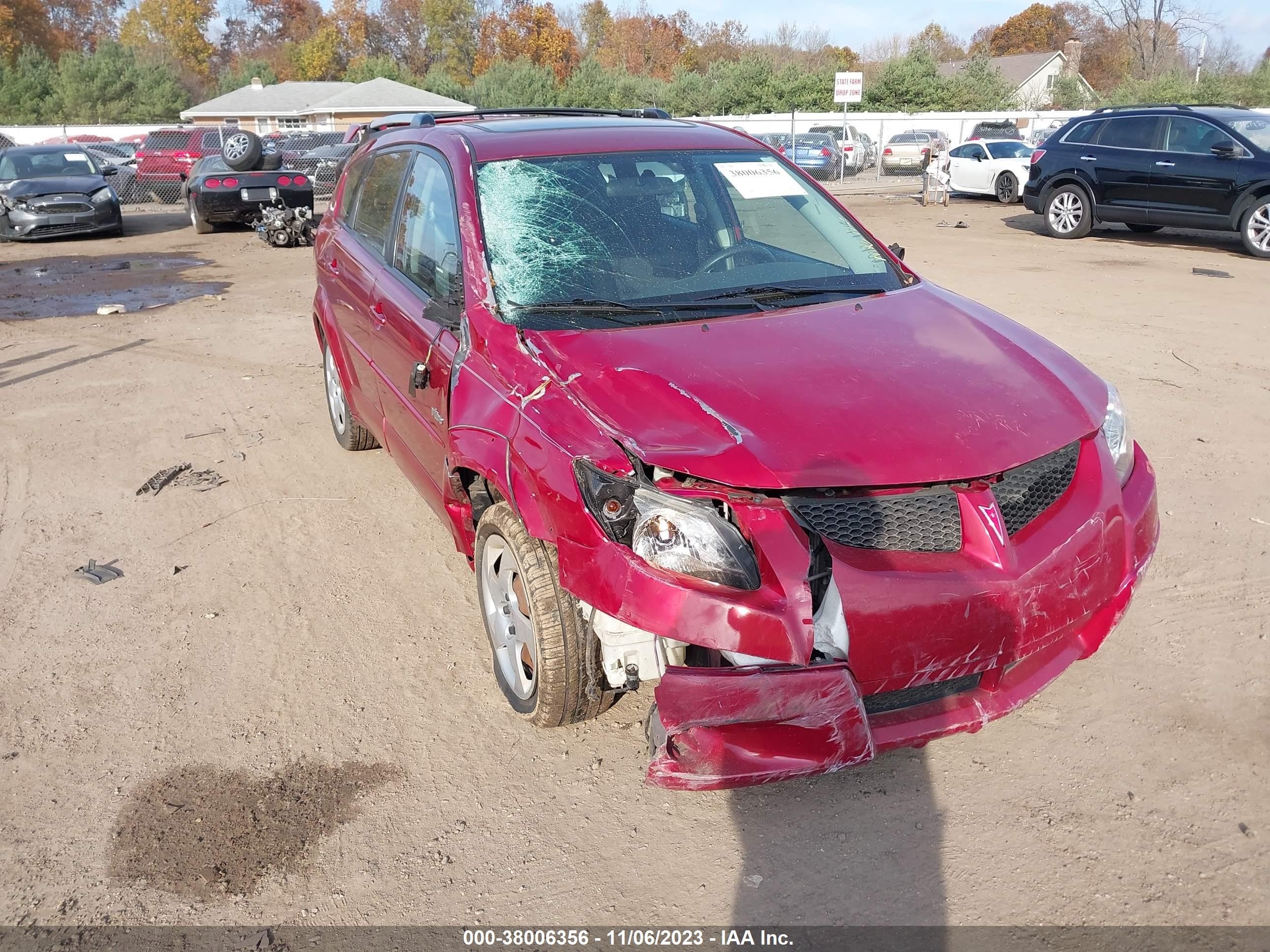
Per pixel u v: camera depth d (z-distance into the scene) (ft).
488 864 9.06
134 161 78.84
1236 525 15.01
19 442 20.93
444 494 12.05
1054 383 10.17
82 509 17.33
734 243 12.71
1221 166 41.98
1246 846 8.83
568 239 12.09
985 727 10.34
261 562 15.20
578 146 13.38
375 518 16.67
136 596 14.24
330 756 10.62
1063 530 9.20
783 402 9.17
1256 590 13.08
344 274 16.42
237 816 9.77
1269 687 11.02
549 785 10.07
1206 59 210.18
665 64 240.94
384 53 264.93
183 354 28.32
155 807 9.93
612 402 9.33
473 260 11.69
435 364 12.05
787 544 8.32
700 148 13.94
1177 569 13.74
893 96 147.95
